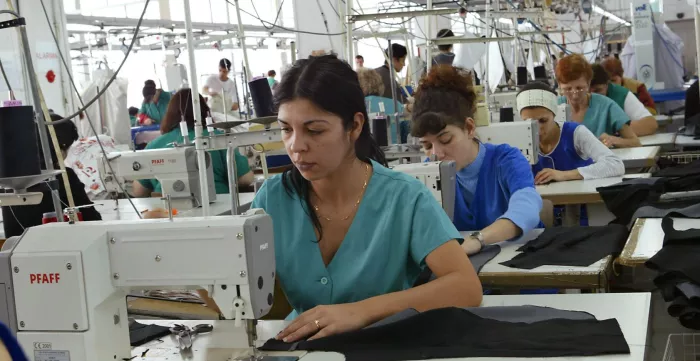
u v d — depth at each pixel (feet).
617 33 41.81
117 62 36.45
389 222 6.60
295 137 6.03
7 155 6.16
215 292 5.58
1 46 22.86
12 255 5.57
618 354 5.21
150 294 8.46
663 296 7.35
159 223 5.65
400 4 31.63
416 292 6.30
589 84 20.03
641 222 10.18
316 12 33.76
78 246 5.51
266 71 44.65
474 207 10.62
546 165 15.02
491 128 14.01
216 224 5.53
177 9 39.96
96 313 5.60
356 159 6.73
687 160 18.42
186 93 16.28
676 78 35.17
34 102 7.17
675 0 39.65
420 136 10.35
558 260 8.59
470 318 5.95
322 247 6.77
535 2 28.25
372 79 21.29
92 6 36.65
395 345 5.69
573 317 5.99
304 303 6.82
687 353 7.20
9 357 1.99
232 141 9.05
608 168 14.33
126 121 26.08
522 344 5.41
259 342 6.19
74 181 11.47
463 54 22.98
